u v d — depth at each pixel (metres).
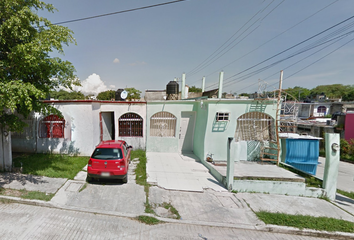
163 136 9.83
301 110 27.50
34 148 8.48
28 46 4.39
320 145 14.78
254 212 4.48
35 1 4.96
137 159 8.36
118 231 3.50
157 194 5.13
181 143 10.09
